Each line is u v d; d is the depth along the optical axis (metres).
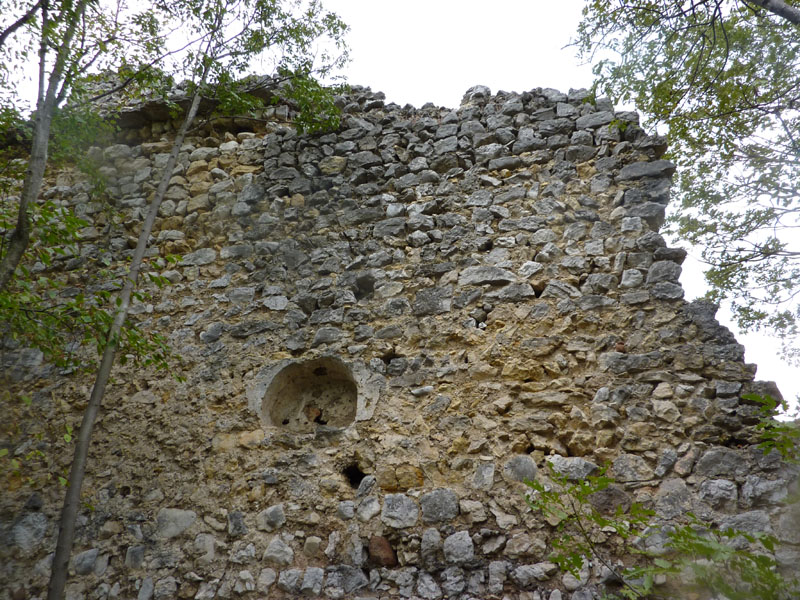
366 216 5.99
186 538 4.55
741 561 2.89
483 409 4.67
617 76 5.37
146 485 4.86
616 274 5.07
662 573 3.13
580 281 5.13
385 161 6.34
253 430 4.97
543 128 6.09
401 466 4.55
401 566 4.17
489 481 4.37
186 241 6.24
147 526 4.65
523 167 5.91
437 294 5.32
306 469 4.70
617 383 4.56
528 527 4.12
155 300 5.89
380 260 5.65
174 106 6.32
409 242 5.73
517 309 5.08
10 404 5.48
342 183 6.30
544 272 5.22
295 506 4.54
